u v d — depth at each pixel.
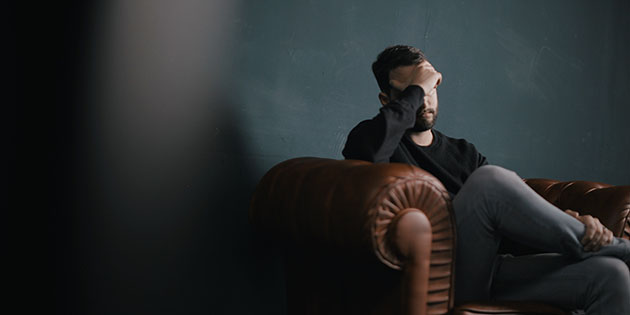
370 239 1.00
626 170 2.87
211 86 1.81
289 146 1.93
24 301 1.54
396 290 1.05
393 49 1.66
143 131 1.71
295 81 1.95
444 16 2.30
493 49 2.45
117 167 1.67
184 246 1.74
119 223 1.66
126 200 1.67
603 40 2.82
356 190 1.05
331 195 1.11
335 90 2.03
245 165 1.85
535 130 2.57
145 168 1.70
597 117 2.78
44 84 1.60
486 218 1.19
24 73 1.58
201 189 1.78
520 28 2.54
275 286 1.89
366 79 2.10
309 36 1.98
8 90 1.55
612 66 2.85
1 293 1.51
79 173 1.62
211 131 1.80
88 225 1.62
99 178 1.64
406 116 1.41
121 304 1.65
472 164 1.69
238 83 1.85
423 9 2.25
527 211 1.15
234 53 1.85
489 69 2.43
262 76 1.89
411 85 1.51
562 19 2.69
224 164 1.82
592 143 2.76
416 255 1.03
